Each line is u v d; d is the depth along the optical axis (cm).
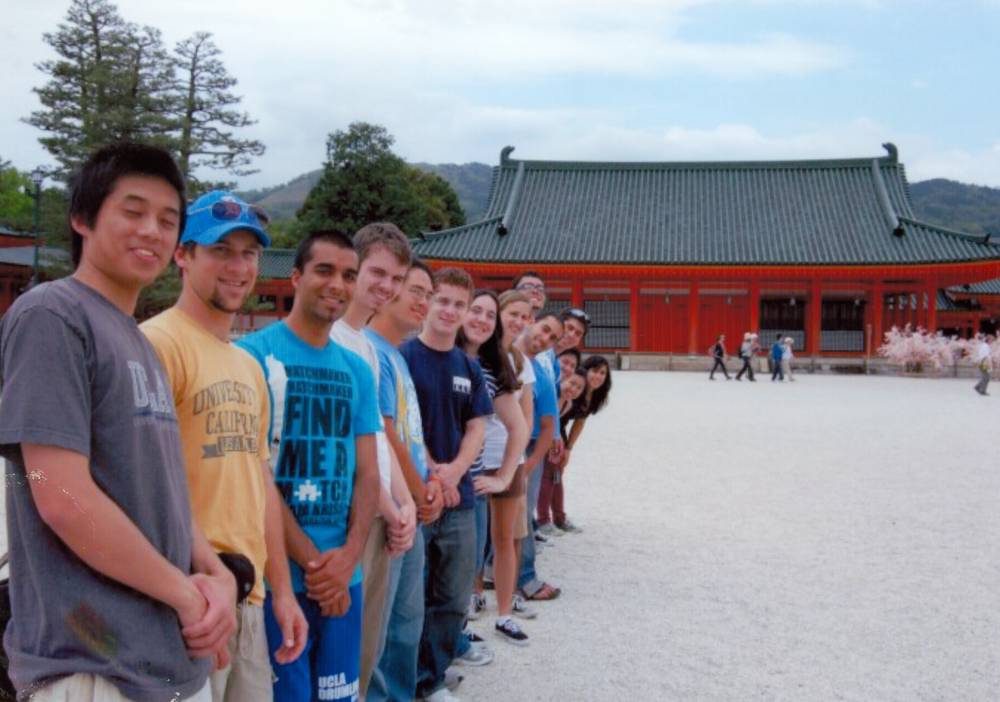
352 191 6100
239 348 333
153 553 238
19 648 233
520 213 4684
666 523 977
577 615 660
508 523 599
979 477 1284
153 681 239
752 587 734
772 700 507
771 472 1320
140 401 247
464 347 558
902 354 3884
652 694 514
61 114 3894
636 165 4941
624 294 4309
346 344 420
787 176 4791
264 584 338
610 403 2411
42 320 230
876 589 728
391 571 431
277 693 346
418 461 462
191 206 316
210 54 4428
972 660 571
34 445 222
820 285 4131
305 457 359
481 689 519
